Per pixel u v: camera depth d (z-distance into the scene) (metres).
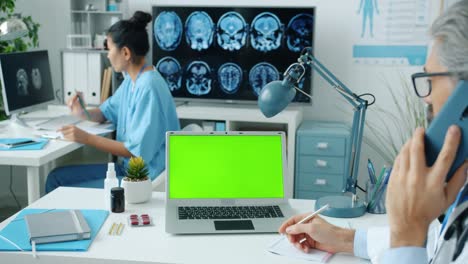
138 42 2.75
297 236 1.42
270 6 3.66
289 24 3.66
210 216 1.58
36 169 2.46
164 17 3.82
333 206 1.68
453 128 0.87
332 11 3.70
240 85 3.79
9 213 3.61
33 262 1.34
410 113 3.68
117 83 3.78
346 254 1.38
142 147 2.63
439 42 0.85
